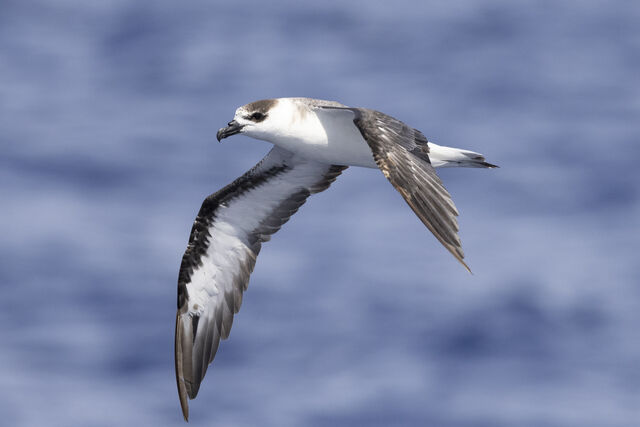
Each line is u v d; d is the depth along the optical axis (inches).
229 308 441.1
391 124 369.1
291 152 433.1
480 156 419.8
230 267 442.9
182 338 440.5
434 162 422.9
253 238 445.1
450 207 339.9
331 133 412.2
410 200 340.2
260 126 411.2
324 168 442.6
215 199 439.5
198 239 441.1
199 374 436.8
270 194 444.8
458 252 328.2
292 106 413.4
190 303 441.1
